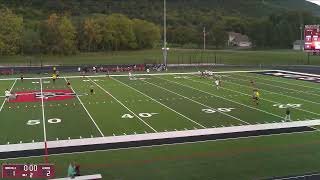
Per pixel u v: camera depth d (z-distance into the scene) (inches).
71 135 1029.8
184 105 1405.0
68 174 735.1
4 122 1171.3
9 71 2461.9
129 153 889.5
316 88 1774.1
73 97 1568.7
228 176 759.7
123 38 4463.6
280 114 1263.5
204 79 2092.8
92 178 713.6
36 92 1690.5
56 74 2172.7
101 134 1037.8
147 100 1499.8
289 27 5177.2
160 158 857.5
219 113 1275.8
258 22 5482.3
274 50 4532.5
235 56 3649.1
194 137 1011.9
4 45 3703.3
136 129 1083.9
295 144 958.4
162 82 1983.3
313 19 5753.0
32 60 3440.0
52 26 4003.4
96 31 4325.8
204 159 852.0
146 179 744.3
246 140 989.2
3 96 1598.2
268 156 873.5
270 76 2218.3
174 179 744.3
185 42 5059.1
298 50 4473.4
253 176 759.1
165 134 1037.2
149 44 4739.2
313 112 1290.6
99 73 2421.3
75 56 3870.6
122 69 2551.7
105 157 863.7
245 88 1777.8
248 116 1235.2
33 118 1221.1
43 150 911.7
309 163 830.5
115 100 1499.8
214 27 5369.1
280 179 680.4
